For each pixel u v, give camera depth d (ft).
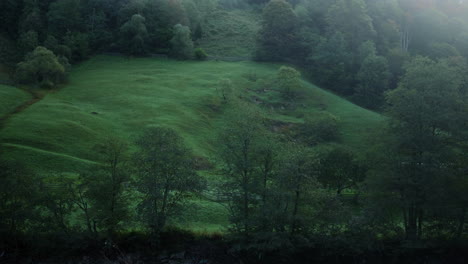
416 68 121.19
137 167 108.06
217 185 114.73
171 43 439.22
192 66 406.21
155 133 109.50
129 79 348.38
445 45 384.88
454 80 116.47
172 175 106.73
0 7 444.55
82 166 177.06
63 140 203.10
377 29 453.99
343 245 105.29
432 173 107.55
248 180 109.91
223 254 104.88
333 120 274.57
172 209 105.81
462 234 112.98
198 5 591.37
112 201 104.06
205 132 255.09
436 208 106.83
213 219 128.57
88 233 102.27
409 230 112.16
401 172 110.42
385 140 117.39
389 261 107.55
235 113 120.26
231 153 110.63
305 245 103.60
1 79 322.75
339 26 426.10
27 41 381.40
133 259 100.99
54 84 322.75
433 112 110.73
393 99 120.98
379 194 113.70
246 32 540.52
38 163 170.19
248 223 103.86
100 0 479.41
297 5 553.64
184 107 288.10
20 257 98.73
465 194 107.96
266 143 108.88
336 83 383.45
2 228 99.40
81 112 249.96
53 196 102.58
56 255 99.71
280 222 102.73
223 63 425.69
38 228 101.04
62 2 437.17
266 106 316.60
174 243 106.32
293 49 447.42
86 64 400.47
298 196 106.52
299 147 113.60
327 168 163.12
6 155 170.71
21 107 250.98
